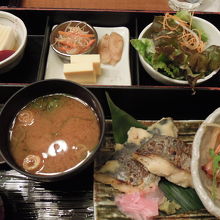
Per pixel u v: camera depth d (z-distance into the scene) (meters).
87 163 0.31
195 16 0.48
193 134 0.40
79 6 0.54
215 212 0.31
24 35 0.45
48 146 0.34
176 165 0.35
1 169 0.38
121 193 0.36
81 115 0.36
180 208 0.35
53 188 0.37
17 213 0.35
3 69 0.44
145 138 0.38
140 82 0.46
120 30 0.50
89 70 0.43
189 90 0.40
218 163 0.35
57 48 0.46
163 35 0.42
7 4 0.54
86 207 0.36
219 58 0.41
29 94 0.35
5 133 0.34
